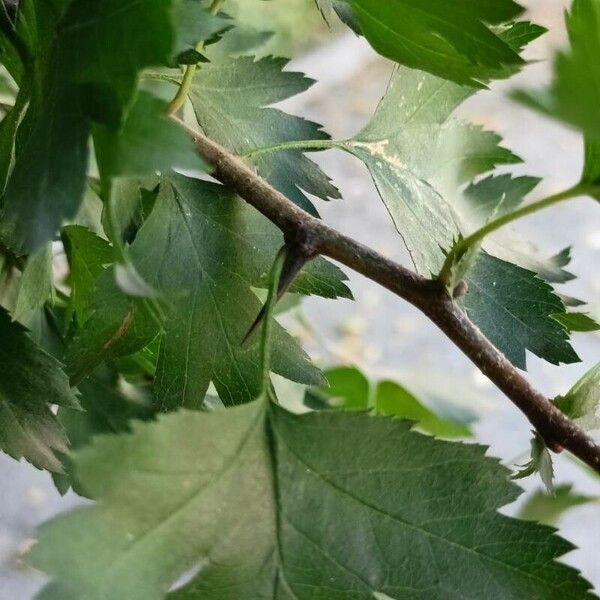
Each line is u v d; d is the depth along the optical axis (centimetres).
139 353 34
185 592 29
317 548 29
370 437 30
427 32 31
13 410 31
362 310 107
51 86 29
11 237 31
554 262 35
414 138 34
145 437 29
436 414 42
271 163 34
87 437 34
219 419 29
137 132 28
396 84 34
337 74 150
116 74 28
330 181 34
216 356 32
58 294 36
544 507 37
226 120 34
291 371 32
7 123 31
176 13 28
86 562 28
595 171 29
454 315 31
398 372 42
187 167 28
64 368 32
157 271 32
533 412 31
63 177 28
